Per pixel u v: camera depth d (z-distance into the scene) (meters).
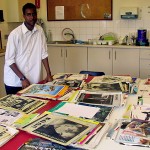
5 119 1.47
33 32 2.46
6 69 2.54
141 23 4.33
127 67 4.17
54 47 4.50
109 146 1.17
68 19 4.72
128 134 1.26
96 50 4.27
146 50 3.98
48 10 4.80
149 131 1.28
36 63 2.61
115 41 4.43
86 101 1.74
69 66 4.51
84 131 1.28
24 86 2.35
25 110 1.61
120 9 4.27
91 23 4.61
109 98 1.79
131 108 1.61
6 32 4.41
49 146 1.16
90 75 2.56
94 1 4.48
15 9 4.31
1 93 3.85
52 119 1.43
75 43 4.53
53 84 2.20
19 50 2.44
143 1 4.23
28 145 1.17
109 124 1.38
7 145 1.19
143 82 2.22
